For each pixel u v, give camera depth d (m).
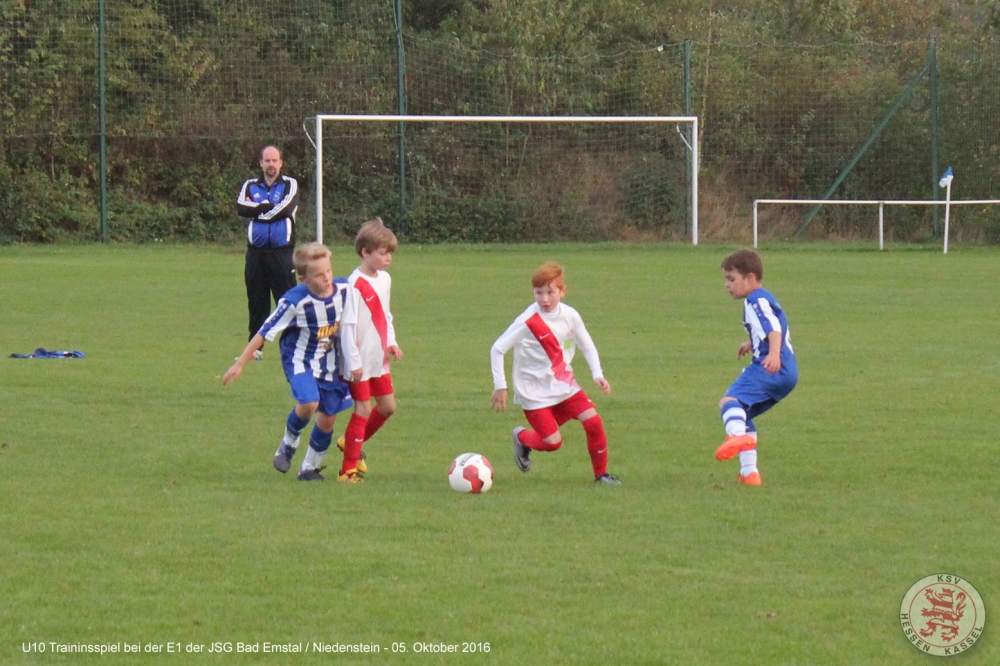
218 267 60.72
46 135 80.44
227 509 17.41
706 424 24.53
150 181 85.44
